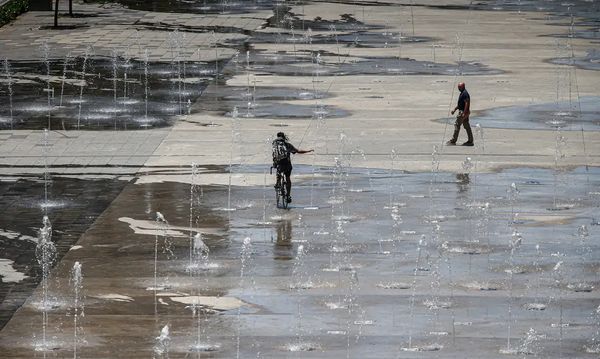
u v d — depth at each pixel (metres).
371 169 87.19
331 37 152.75
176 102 111.88
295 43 147.75
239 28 159.62
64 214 75.19
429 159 90.31
